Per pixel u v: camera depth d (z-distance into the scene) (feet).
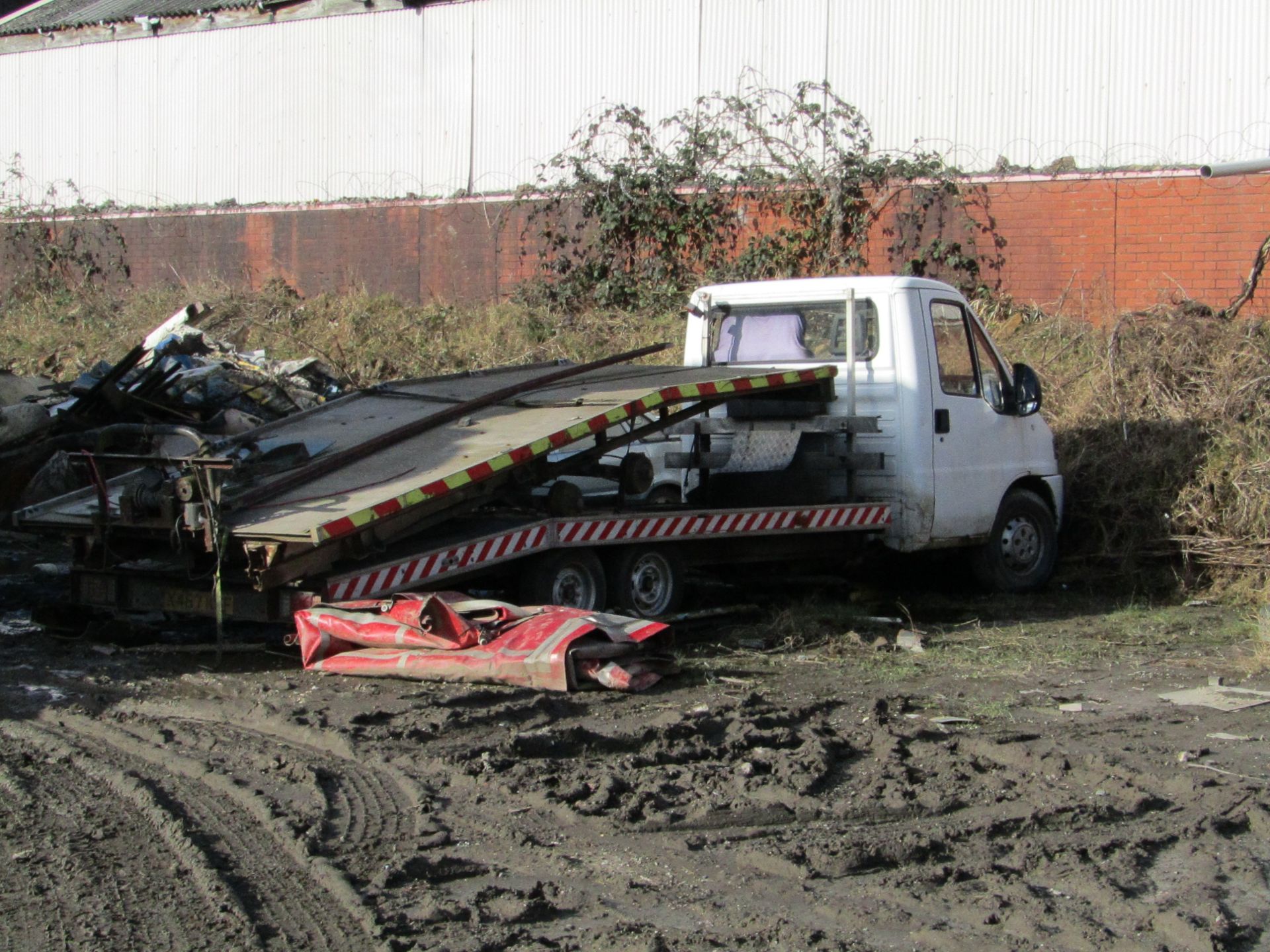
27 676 24.26
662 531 29.19
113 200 84.17
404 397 31.09
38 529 27.32
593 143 67.87
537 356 56.44
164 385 42.68
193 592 25.52
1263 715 23.57
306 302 66.80
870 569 38.88
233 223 74.33
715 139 63.21
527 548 26.91
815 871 15.52
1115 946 13.60
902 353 33.22
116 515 25.89
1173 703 24.45
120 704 22.33
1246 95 55.01
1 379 44.09
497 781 18.37
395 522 24.85
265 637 27.76
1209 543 37.17
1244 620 33.04
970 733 21.75
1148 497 38.99
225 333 60.95
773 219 61.00
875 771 19.52
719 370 32.48
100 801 17.52
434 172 74.08
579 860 15.90
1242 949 13.73
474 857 15.97
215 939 13.48
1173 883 15.48
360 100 76.02
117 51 83.92
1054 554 37.83
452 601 25.07
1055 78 58.59
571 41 69.72
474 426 28.25
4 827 16.43
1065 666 27.73
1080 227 54.49
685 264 63.05
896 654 28.40
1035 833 17.08
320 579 24.47
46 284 79.51
